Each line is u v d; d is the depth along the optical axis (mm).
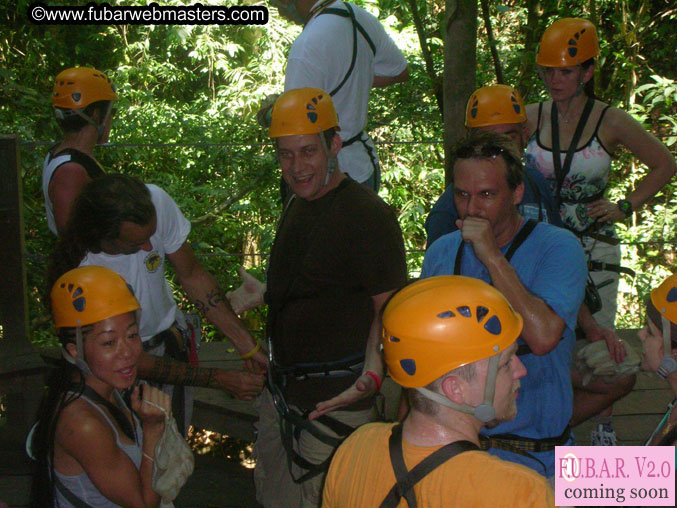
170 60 12359
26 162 6617
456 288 1581
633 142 3354
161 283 2900
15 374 3582
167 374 2908
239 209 8344
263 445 3027
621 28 8781
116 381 2152
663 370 1969
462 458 1502
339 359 2656
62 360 2199
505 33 9109
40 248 6992
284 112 2535
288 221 2740
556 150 3396
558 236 2172
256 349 3088
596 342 2754
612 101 8828
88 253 2688
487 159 2104
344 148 3713
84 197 2539
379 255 2531
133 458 2230
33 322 6633
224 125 9414
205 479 4121
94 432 2109
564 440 2182
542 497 1439
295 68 3561
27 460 3531
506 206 2137
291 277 2666
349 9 3730
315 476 2727
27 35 10945
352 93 3686
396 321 1579
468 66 4316
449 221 2865
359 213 2549
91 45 11766
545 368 2146
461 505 1466
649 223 7664
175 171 9438
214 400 3969
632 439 3512
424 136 8258
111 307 2125
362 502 1601
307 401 2695
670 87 7617
